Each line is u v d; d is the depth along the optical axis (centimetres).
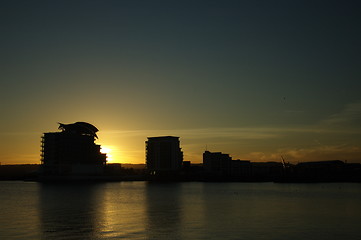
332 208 11688
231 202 14238
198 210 11094
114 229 7538
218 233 7081
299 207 12050
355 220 8825
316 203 13638
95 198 16362
